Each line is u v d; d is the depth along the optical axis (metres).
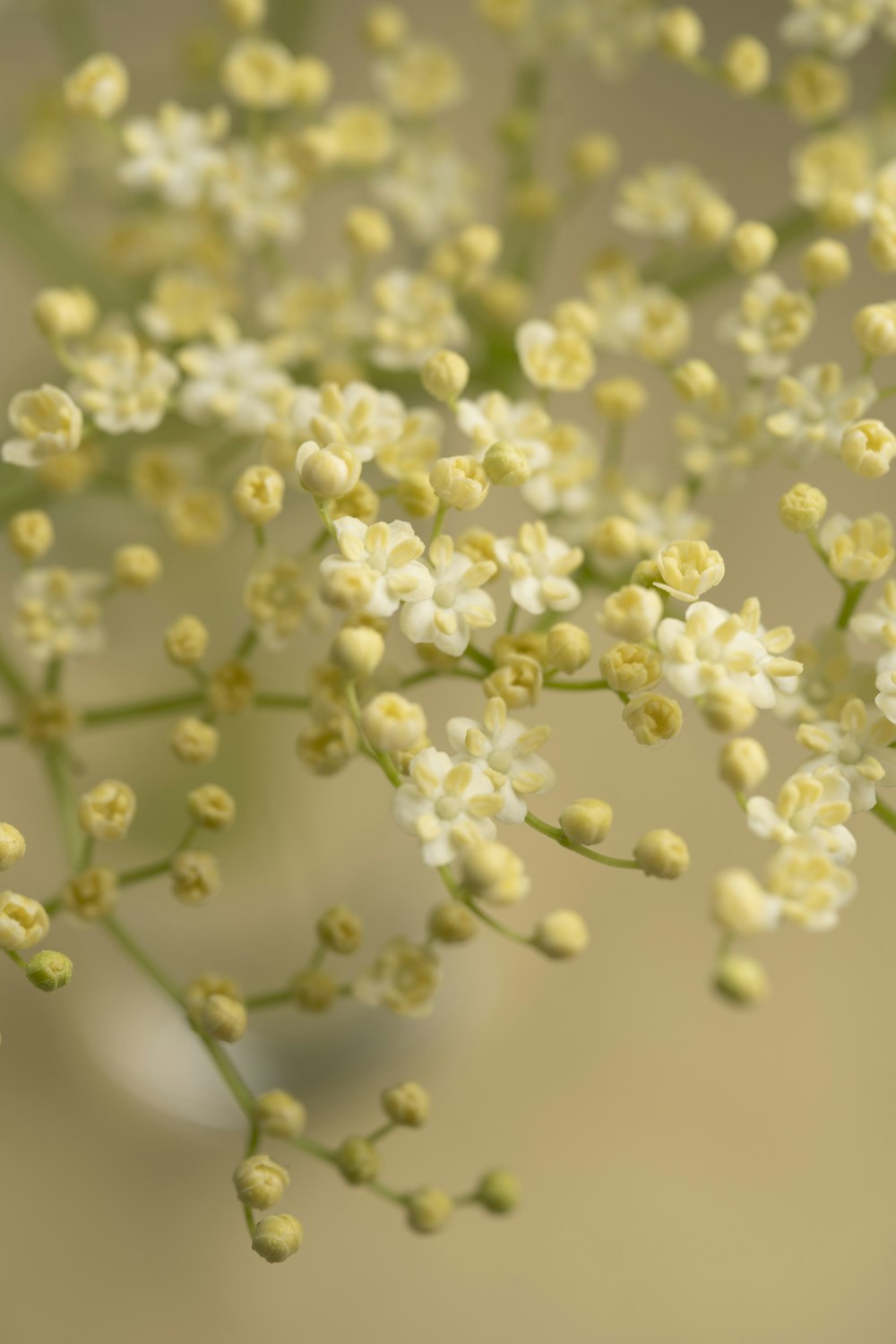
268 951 0.31
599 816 0.19
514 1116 0.32
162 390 0.21
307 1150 0.21
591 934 0.33
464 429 0.20
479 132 0.34
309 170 0.23
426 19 0.34
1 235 0.25
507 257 0.25
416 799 0.19
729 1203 0.31
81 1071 0.32
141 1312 0.30
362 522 0.20
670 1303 0.31
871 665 0.20
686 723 0.34
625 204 0.23
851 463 0.20
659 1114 0.32
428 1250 0.31
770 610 0.33
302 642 0.27
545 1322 0.31
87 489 0.24
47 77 0.31
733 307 0.33
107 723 0.22
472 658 0.20
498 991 0.33
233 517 0.25
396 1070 0.32
